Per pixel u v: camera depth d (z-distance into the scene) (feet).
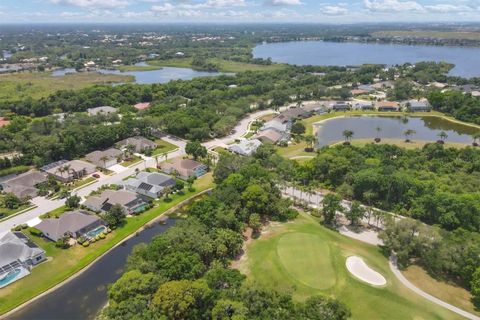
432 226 345.31
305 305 230.27
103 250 327.26
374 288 267.39
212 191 409.28
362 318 244.01
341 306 227.61
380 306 252.62
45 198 414.82
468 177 431.43
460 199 357.20
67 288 282.56
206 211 342.85
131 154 542.98
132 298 234.58
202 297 230.27
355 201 386.52
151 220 379.96
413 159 492.95
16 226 356.38
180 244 288.30
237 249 310.86
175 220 380.99
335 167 444.14
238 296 236.63
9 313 257.34
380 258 308.60
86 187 442.91
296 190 442.50
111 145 581.12
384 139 629.92
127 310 225.56
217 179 468.34
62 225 342.85
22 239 323.37
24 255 302.45
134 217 381.40
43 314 256.93
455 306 256.52
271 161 480.23
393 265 301.63
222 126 631.97
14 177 469.98
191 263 270.46
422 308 252.62
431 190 386.93
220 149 578.66
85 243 329.52
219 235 307.58
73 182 454.81
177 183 439.22
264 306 228.63
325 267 286.25
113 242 338.95
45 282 286.46
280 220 368.48
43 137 538.47
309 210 394.93
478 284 253.24
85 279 292.61
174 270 259.19
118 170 494.18
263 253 309.22
